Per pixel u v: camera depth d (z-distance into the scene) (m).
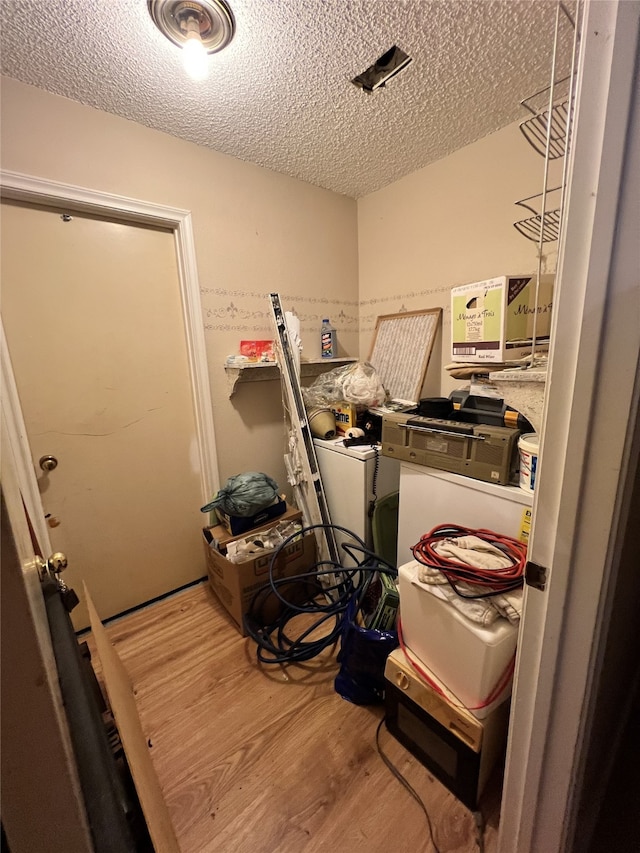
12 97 1.29
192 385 1.91
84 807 0.37
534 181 1.58
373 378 1.97
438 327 2.04
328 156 1.86
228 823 1.00
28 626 0.29
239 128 1.61
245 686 1.42
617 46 0.43
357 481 1.76
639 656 1.21
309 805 1.04
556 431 0.58
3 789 0.29
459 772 1.01
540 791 0.73
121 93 1.37
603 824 0.95
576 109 0.48
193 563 2.09
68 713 0.45
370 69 1.29
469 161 1.78
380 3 1.03
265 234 2.01
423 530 1.45
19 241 1.41
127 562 1.84
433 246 2.02
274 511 1.93
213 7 1.02
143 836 0.46
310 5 1.03
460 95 1.42
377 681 1.29
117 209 1.54
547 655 0.66
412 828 0.98
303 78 1.31
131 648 1.63
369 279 2.43
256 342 1.95
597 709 0.78
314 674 1.47
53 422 1.56
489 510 1.21
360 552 1.80
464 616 0.95
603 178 0.47
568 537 0.60
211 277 1.85
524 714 0.72
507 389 1.12
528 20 1.09
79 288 1.56
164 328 1.82
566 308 0.54
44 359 1.51
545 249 1.60
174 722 1.29
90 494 1.70
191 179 1.72
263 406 2.15
